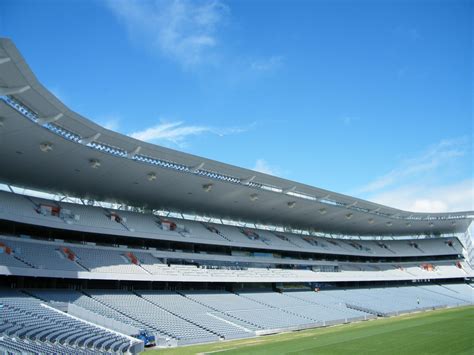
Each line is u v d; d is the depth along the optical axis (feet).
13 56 66.39
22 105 80.59
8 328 69.72
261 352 86.84
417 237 273.13
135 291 127.44
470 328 118.21
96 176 117.29
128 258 132.98
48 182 120.67
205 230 168.25
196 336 105.19
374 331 118.83
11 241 108.27
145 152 108.58
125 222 141.90
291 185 148.97
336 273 207.51
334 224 212.43
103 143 100.68
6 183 120.47
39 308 90.22
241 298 151.43
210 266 158.10
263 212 174.29
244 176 134.10
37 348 63.16
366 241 255.50
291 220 193.98
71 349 69.46
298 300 167.32
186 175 123.54
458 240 269.85
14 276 104.47
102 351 74.69
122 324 93.91
